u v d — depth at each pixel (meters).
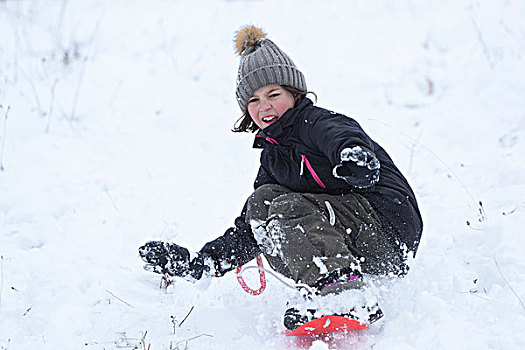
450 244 7.68
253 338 6.07
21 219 9.68
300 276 5.79
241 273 7.20
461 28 19.12
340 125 6.01
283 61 6.91
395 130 12.91
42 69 17.33
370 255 6.29
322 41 20.08
